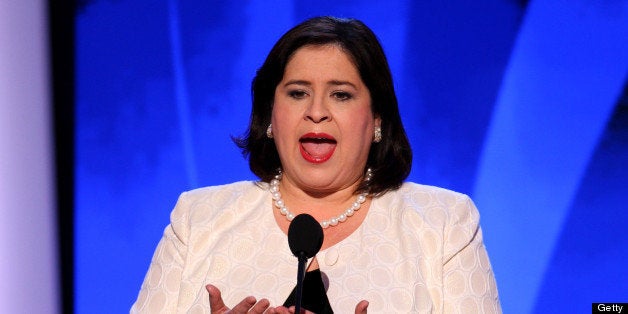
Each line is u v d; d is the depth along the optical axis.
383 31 13.45
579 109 13.20
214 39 13.67
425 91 13.38
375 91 8.33
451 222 8.24
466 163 13.34
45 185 13.73
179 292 8.23
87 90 13.78
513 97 13.27
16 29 13.61
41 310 13.73
